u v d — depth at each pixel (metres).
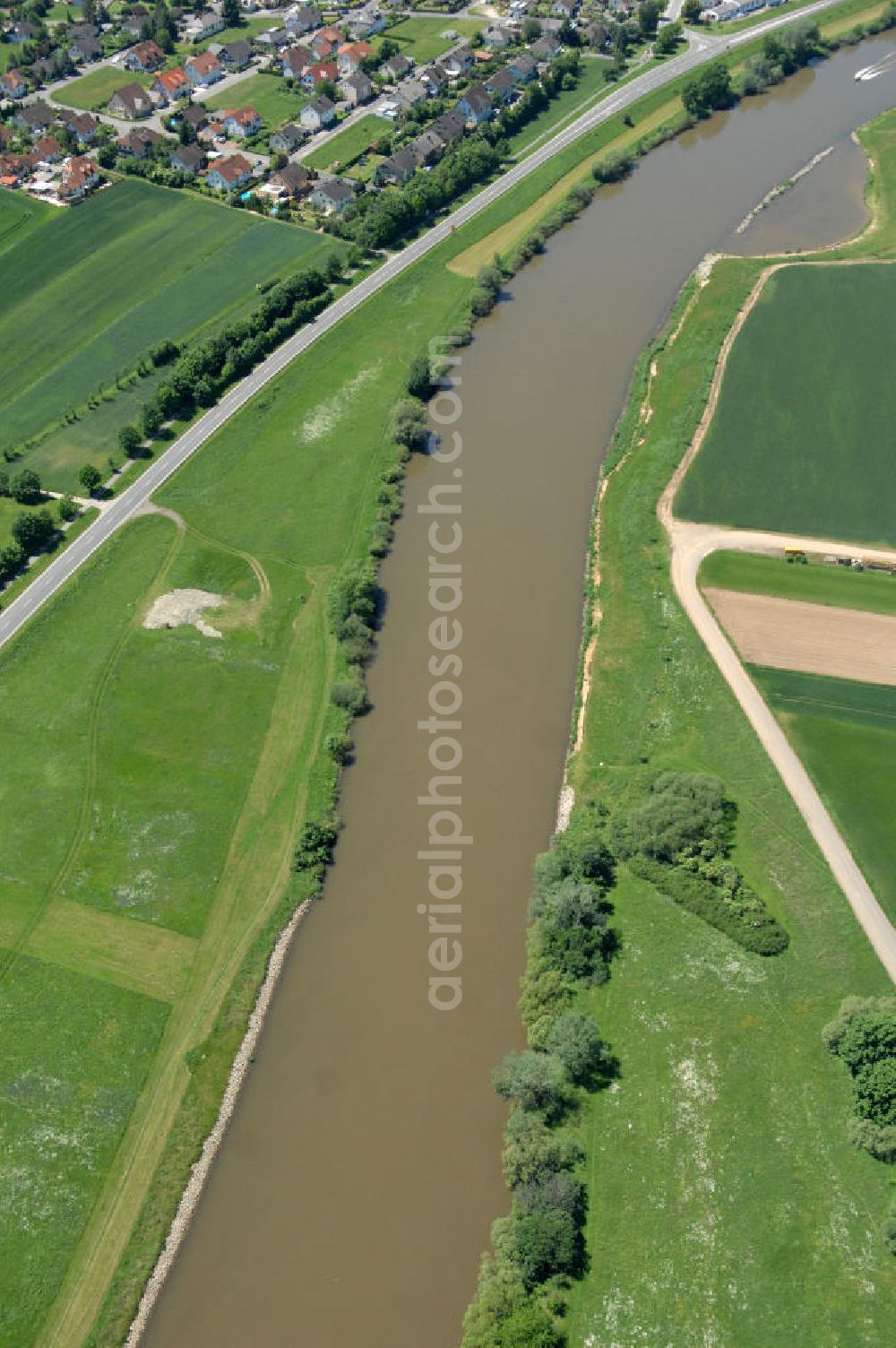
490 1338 85.69
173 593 150.38
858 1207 93.06
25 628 145.50
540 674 140.88
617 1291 89.69
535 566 155.25
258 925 115.44
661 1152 97.12
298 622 146.62
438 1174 98.62
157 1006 109.19
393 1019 109.00
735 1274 90.06
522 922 116.31
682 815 117.06
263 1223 96.25
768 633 141.25
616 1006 106.81
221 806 126.12
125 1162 99.00
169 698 137.38
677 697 135.00
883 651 137.88
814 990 106.94
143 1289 92.12
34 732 133.88
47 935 115.00
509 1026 108.12
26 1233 94.62
